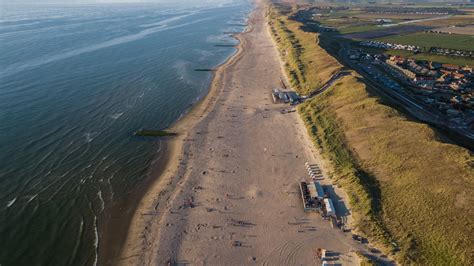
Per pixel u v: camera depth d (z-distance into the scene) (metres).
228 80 110.19
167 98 94.12
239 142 70.75
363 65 122.38
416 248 42.38
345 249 43.88
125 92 97.25
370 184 54.16
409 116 71.75
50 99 89.75
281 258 42.94
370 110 71.81
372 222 46.97
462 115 77.38
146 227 47.84
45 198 52.66
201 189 55.78
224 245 44.88
